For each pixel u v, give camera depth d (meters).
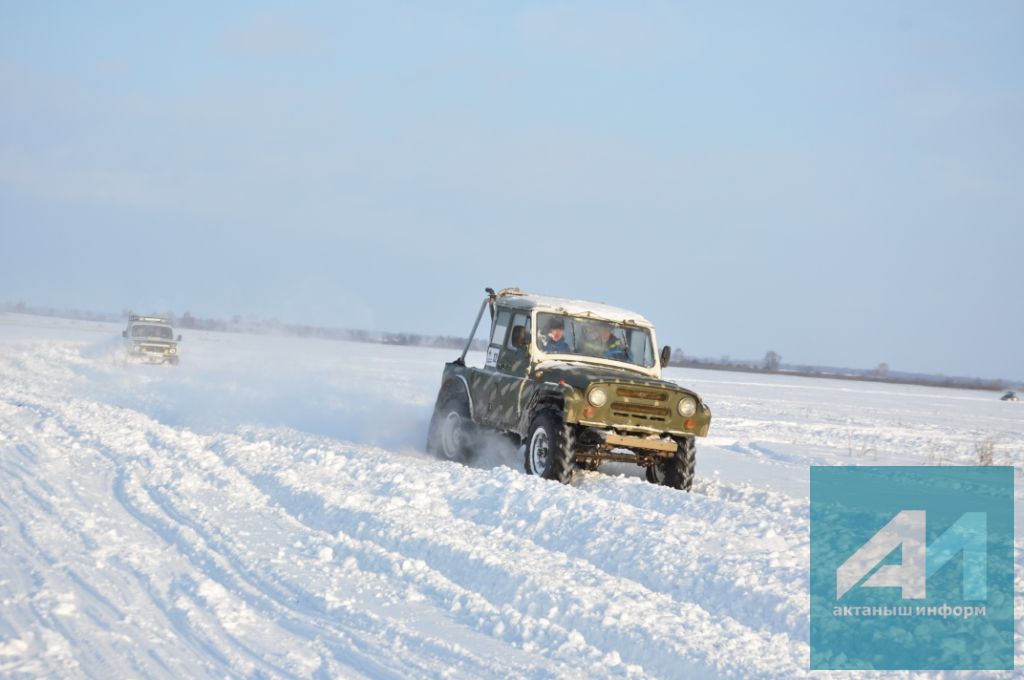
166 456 22.14
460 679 9.64
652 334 25.14
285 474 19.75
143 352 60.78
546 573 13.12
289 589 12.45
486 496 18.28
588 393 21.39
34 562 12.88
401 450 27.67
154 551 13.86
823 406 74.06
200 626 10.88
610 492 20.39
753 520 17.00
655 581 13.37
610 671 10.03
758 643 10.95
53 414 28.30
